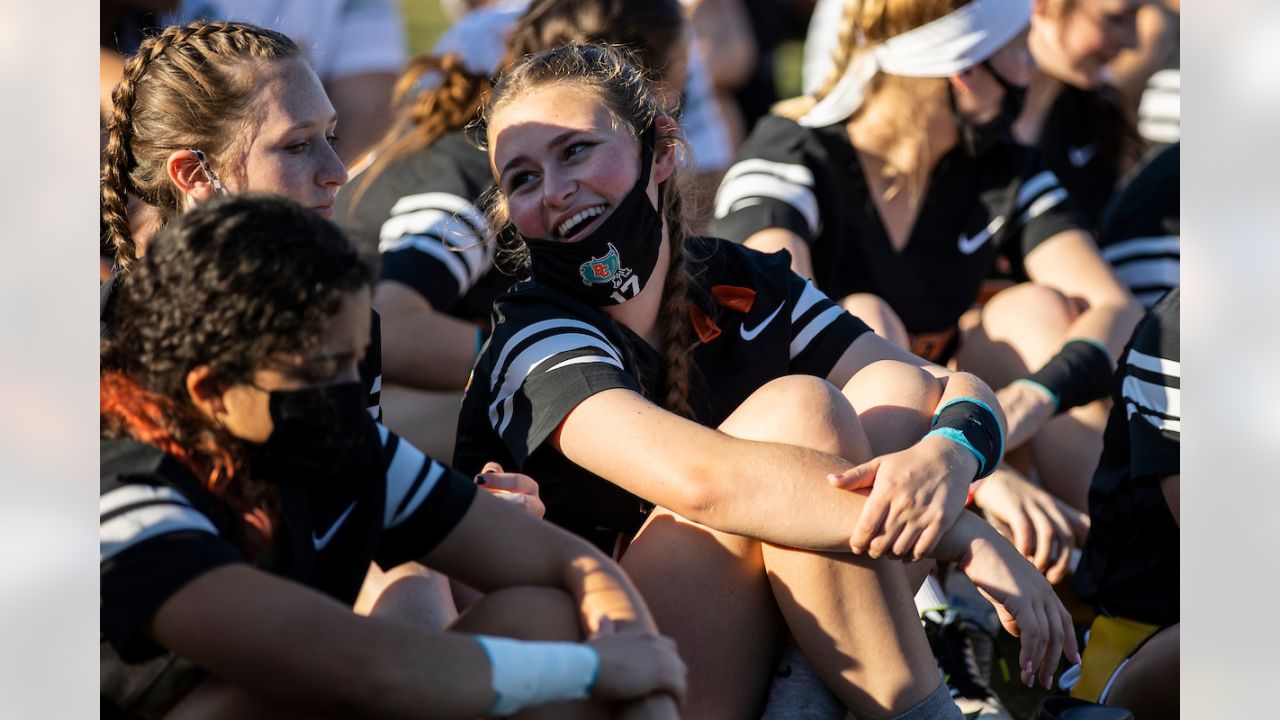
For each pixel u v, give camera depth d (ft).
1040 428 41.52
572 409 26.91
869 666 25.22
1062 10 52.60
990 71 41.32
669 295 29.76
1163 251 46.75
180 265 20.34
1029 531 35.06
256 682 19.97
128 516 20.10
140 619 19.81
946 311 43.24
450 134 42.04
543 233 28.78
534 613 22.63
